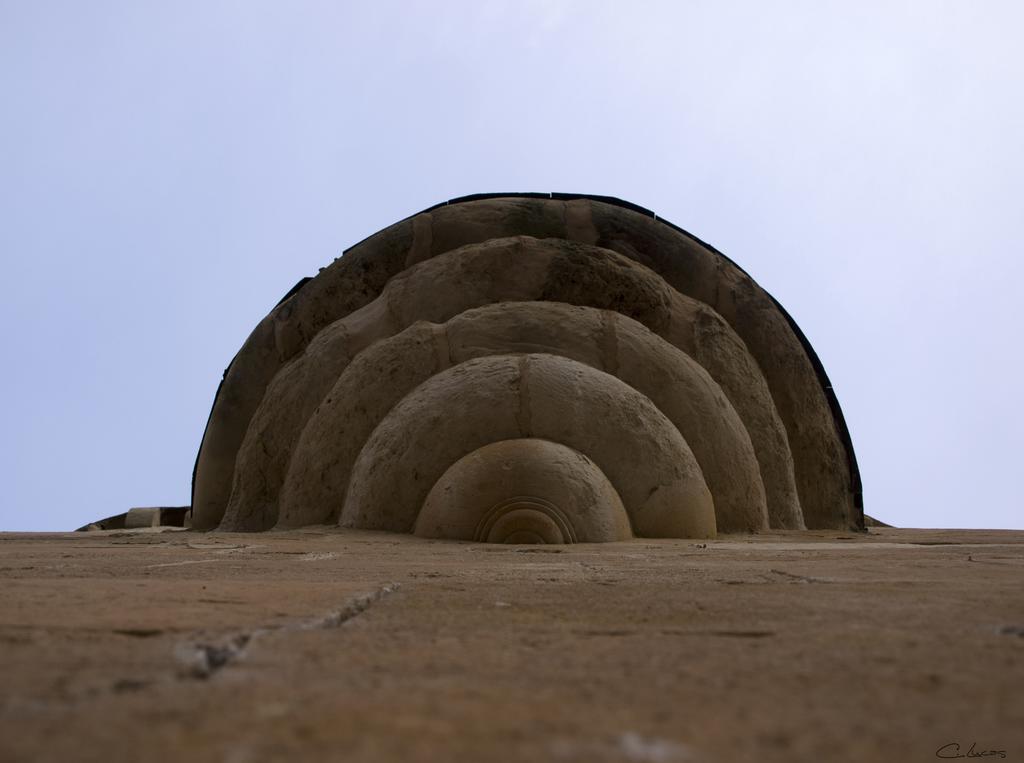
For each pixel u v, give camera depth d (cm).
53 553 864
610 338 1786
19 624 269
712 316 1977
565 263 1922
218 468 2172
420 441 1586
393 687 187
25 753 129
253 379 2208
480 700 174
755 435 1922
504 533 1380
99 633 252
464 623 305
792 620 313
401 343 1817
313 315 2131
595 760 130
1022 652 241
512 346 1775
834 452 2083
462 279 1931
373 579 515
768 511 1902
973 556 821
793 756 136
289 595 378
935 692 188
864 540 1538
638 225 2100
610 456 1567
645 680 199
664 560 788
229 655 224
